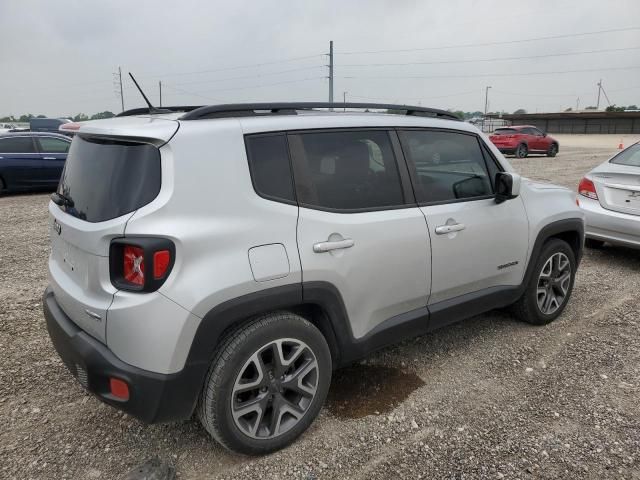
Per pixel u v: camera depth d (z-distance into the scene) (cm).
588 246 694
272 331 254
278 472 257
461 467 260
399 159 318
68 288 257
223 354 243
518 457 267
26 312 449
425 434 286
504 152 2409
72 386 332
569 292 447
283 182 263
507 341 402
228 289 235
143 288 223
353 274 283
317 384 277
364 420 299
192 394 238
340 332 284
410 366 363
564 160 2234
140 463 262
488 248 360
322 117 291
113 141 249
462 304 352
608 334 414
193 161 237
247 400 258
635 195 577
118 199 233
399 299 312
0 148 1174
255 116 269
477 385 337
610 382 339
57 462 261
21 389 327
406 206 316
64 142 1262
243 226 244
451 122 362
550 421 297
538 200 407
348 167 293
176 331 226
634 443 277
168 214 227
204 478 252
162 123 245
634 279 557
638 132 6419
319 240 268
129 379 227
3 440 277
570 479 251
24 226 823
